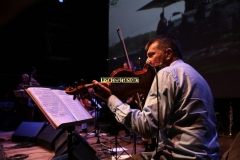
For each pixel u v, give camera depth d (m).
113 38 7.98
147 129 1.13
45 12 8.91
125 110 1.20
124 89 1.61
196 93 1.16
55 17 9.35
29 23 8.48
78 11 9.51
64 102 1.60
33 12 8.20
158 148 1.25
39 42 9.38
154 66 1.36
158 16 6.72
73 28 10.02
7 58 9.02
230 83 5.36
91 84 1.36
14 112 7.31
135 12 7.31
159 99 1.15
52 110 1.45
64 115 1.47
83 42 9.79
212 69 5.66
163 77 1.17
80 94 1.45
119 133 5.84
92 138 5.04
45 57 9.70
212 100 1.27
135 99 1.99
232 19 5.27
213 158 1.15
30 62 9.51
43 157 3.40
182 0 6.19
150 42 1.43
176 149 1.15
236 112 6.01
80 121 1.53
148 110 1.15
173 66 1.24
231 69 5.34
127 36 7.52
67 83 10.51
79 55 10.05
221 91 5.54
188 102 1.15
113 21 7.97
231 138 4.96
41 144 4.05
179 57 1.38
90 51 9.55
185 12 6.13
